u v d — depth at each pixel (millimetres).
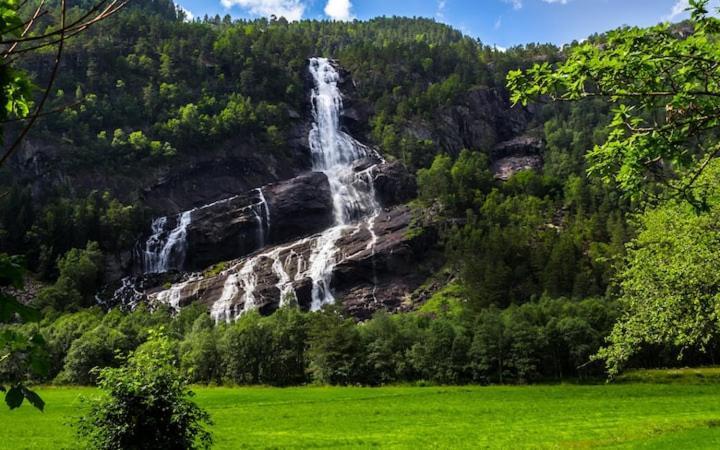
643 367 101000
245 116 198125
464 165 190625
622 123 9336
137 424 18125
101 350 94375
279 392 81938
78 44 199375
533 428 46500
